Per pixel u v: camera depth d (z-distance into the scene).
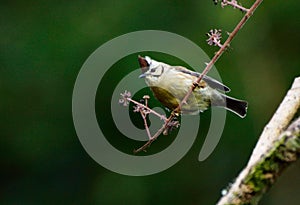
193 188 14.08
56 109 14.46
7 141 14.62
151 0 14.34
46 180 14.72
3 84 14.48
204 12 14.39
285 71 14.59
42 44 14.46
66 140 14.56
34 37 14.51
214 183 14.04
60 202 14.65
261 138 3.65
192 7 14.38
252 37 14.51
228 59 14.29
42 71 14.43
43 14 14.52
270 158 2.79
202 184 14.07
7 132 14.61
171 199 14.16
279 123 3.70
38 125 14.55
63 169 14.67
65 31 14.45
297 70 14.56
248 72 14.39
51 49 14.43
